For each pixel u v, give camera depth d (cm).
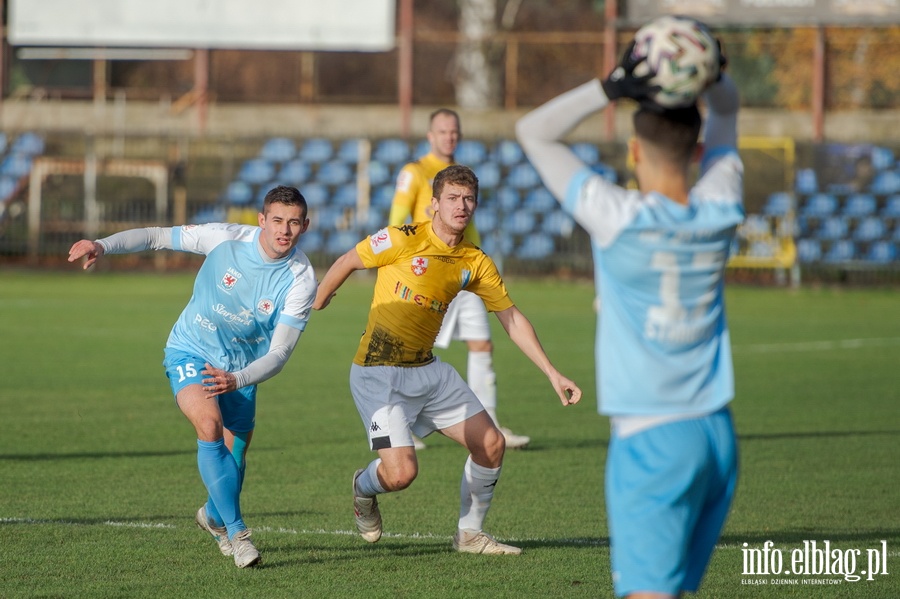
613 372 1234
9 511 2366
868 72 10500
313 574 1948
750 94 11362
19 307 6850
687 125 1202
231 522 1952
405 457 2020
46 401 3828
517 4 12644
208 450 1948
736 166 1280
